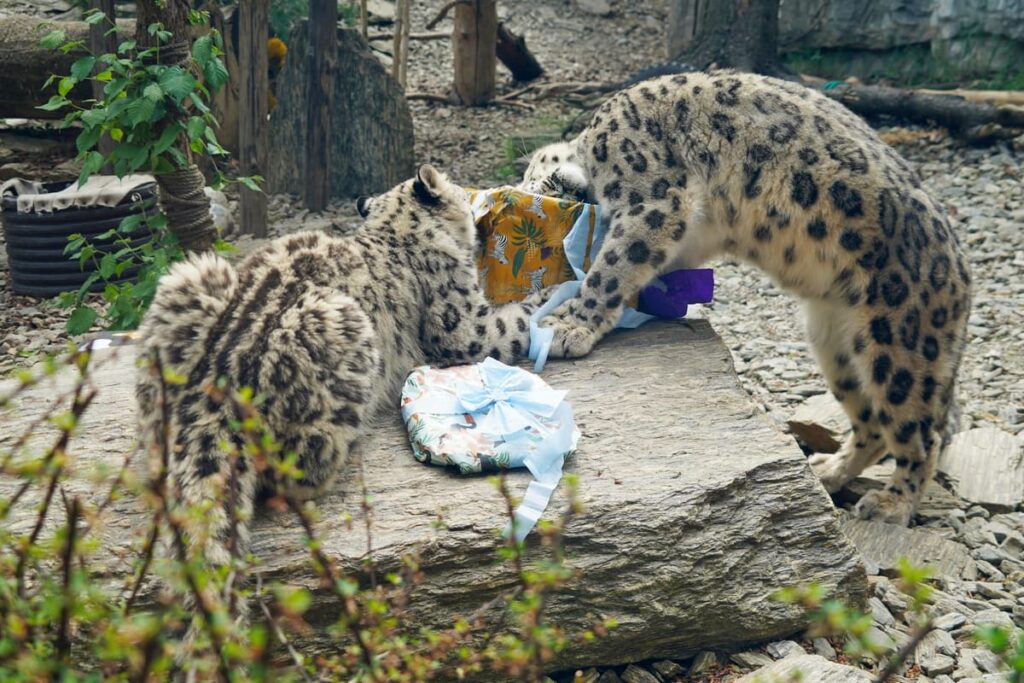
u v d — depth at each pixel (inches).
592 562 170.6
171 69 243.4
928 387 228.5
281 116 460.4
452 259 208.1
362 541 164.4
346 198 466.0
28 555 107.0
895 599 200.4
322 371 169.6
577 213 228.1
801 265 230.1
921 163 483.2
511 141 481.7
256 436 153.8
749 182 226.7
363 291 191.5
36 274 346.6
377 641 116.0
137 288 259.4
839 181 221.3
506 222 226.2
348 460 183.8
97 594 100.2
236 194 446.6
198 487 152.7
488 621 166.1
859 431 248.5
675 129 229.6
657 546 172.7
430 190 209.0
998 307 352.8
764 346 336.2
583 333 222.1
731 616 177.2
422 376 195.5
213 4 462.9
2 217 367.2
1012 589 212.2
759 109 227.0
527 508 170.1
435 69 612.4
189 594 129.0
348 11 615.5
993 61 578.9
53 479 106.0
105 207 341.1
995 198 440.1
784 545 180.9
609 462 185.3
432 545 164.9
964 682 174.2
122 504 169.8
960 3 579.8
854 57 616.7
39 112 391.2
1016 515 241.3
